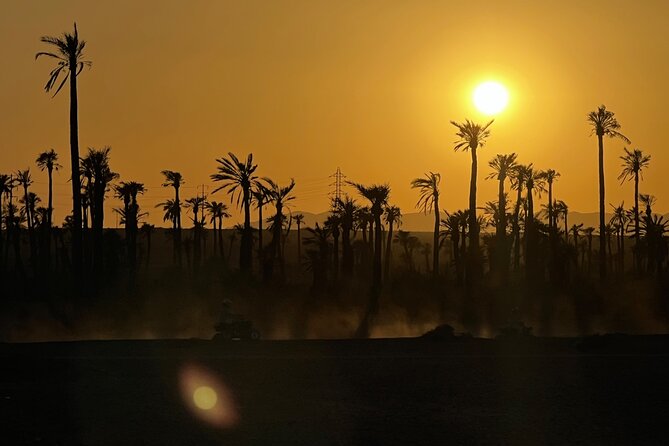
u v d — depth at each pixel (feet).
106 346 118.93
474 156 221.25
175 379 95.25
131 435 74.18
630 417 79.51
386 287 226.17
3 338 147.54
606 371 99.19
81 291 165.37
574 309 181.98
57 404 84.43
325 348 116.88
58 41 164.96
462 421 78.28
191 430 75.46
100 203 213.66
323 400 85.92
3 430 75.41
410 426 76.79
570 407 83.15
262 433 74.74
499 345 119.65
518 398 86.58
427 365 102.78
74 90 166.30
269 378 95.81
